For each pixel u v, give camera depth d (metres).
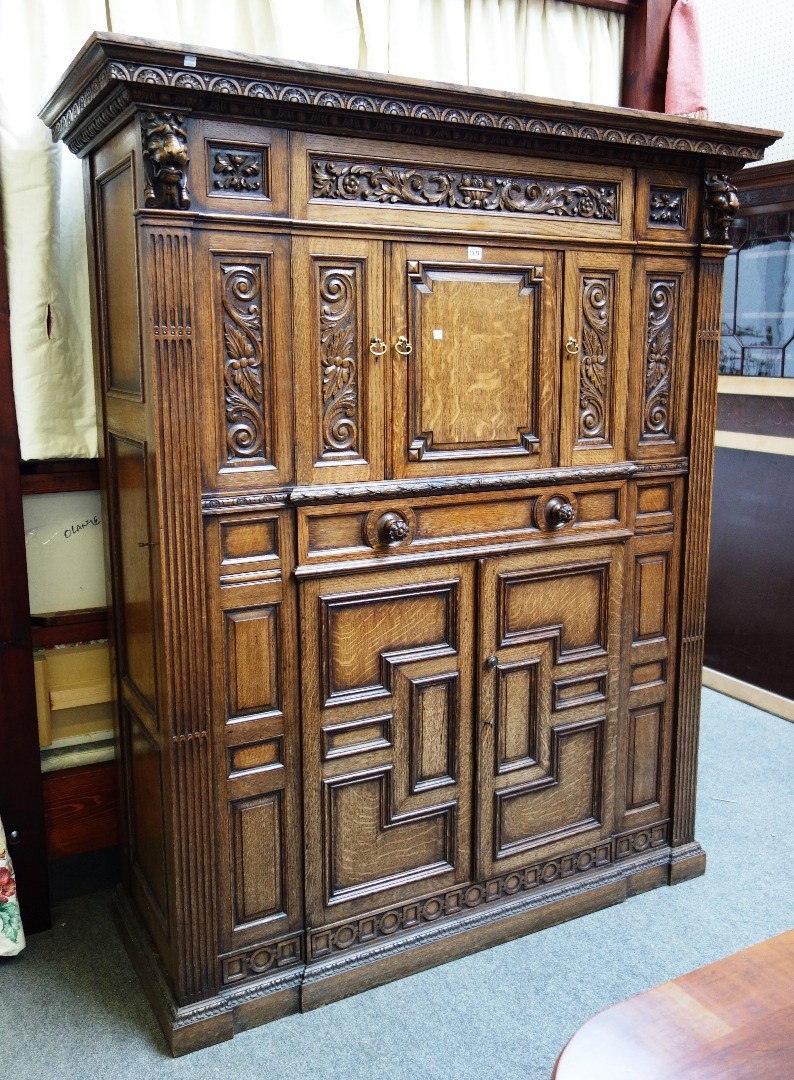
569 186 2.08
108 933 2.34
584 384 2.19
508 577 2.14
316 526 1.93
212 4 2.27
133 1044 1.96
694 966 2.18
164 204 1.67
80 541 2.37
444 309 1.98
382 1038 1.96
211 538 1.83
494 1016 2.02
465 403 2.04
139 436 1.86
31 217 2.15
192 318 1.73
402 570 2.03
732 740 3.41
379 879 2.13
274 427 1.86
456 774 2.17
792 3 3.26
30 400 2.23
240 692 1.92
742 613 3.77
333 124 1.79
